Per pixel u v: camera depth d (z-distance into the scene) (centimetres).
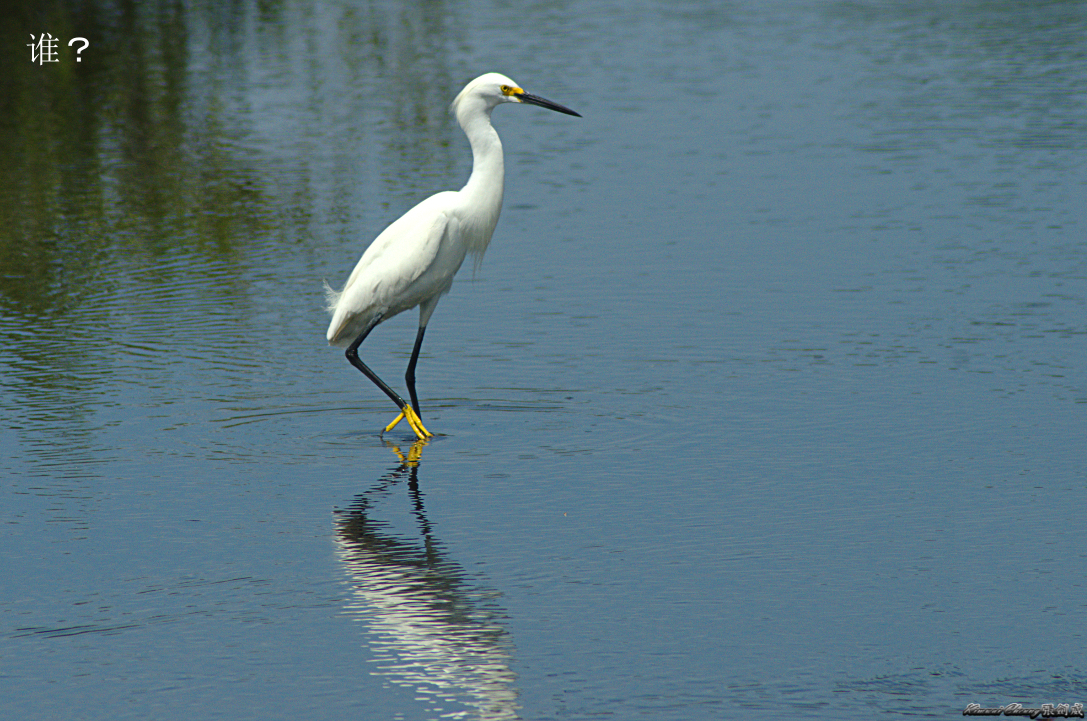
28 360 1453
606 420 1238
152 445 1190
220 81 3275
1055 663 771
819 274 1741
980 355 1401
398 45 3756
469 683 762
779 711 727
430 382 1366
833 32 3891
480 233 1259
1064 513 996
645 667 777
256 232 2042
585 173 2380
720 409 1259
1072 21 3953
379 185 2309
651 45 3722
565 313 1600
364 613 852
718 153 2498
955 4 4388
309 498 1059
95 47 3722
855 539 957
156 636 825
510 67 3394
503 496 1055
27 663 792
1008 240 1878
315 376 1396
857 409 1248
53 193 2306
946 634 810
